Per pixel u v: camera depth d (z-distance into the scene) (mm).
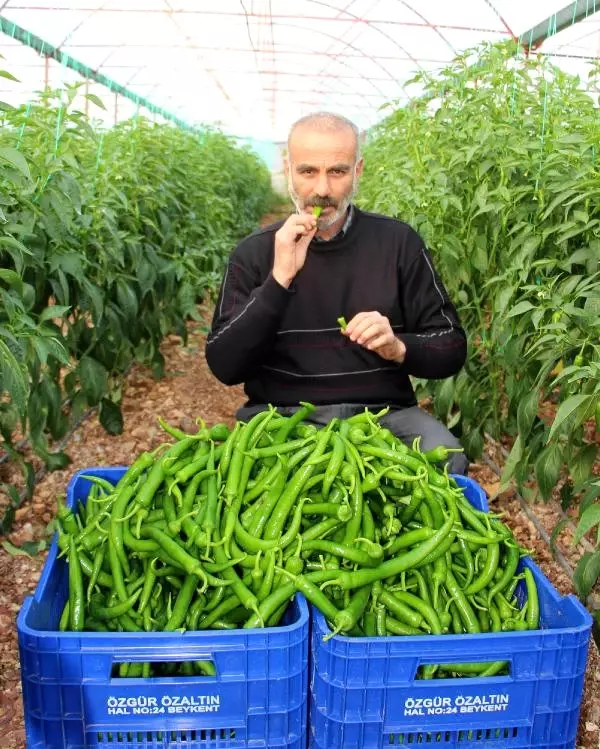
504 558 2428
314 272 3160
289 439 2553
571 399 2508
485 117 4375
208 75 21172
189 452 2473
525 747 2049
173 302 5938
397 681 1957
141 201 5551
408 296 3256
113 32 14852
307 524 2316
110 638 1892
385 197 5457
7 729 2660
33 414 3773
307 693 2152
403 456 2312
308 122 2934
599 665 3047
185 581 2209
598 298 2980
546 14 9602
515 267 3518
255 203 17172
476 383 4461
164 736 1980
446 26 12852
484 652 1961
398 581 2330
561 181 3506
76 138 4945
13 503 3916
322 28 15664
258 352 2982
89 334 4504
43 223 3377
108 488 2543
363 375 3195
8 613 3252
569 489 3740
